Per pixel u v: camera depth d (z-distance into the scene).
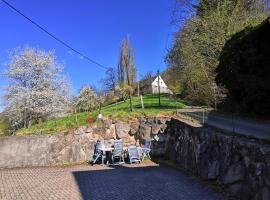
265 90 15.34
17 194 10.61
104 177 13.23
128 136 18.86
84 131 18.28
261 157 7.84
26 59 31.25
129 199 9.55
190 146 13.96
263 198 7.58
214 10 27.25
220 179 10.48
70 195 10.20
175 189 10.59
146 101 35.72
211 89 24.39
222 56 18.19
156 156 18.06
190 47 27.25
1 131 29.48
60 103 31.64
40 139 17.39
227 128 12.98
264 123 14.29
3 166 16.58
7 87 30.42
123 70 55.97
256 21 23.00
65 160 17.55
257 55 15.63
